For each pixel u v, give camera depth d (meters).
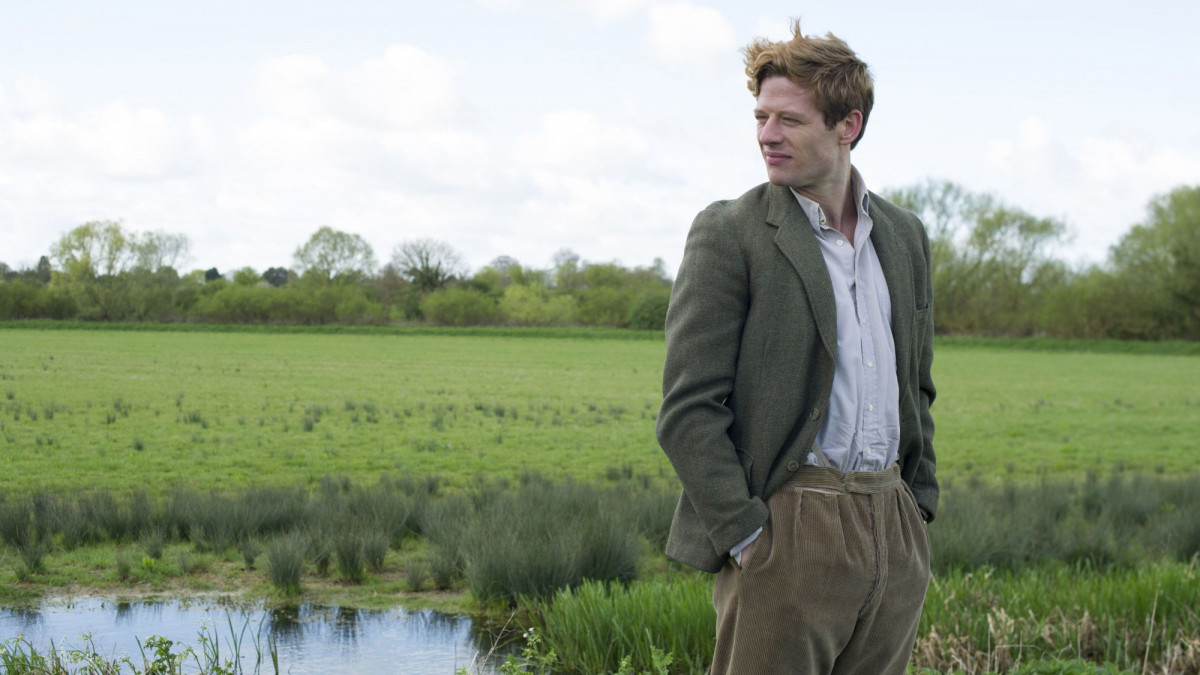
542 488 10.08
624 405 23.67
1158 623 5.02
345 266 90.38
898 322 2.18
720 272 2.09
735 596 2.08
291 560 6.60
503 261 107.75
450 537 7.38
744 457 2.08
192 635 5.46
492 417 19.89
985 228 72.31
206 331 67.06
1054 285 72.06
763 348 2.07
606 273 93.75
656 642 4.84
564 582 6.33
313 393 24.20
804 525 2.02
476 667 5.01
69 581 6.55
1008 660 4.43
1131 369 45.06
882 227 2.20
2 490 10.12
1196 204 63.72
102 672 3.55
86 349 41.50
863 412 2.09
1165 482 12.21
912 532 2.17
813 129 2.07
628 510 8.59
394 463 13.45
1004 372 41.59
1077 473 14.89
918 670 4.08
